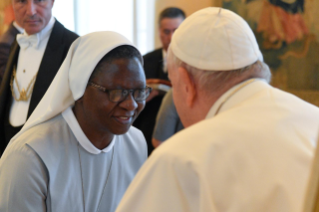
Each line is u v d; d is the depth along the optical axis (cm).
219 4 345
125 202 86
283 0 303
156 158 84
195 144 82
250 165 80
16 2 248
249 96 95
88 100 135
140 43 477
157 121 267
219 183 78
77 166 142
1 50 318
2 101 258
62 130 141
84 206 143
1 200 130
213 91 99
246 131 84
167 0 439
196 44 100
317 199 68
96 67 132
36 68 255
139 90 135
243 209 76
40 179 130
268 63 320
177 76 105
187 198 78
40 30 253
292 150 82
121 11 494
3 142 259
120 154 158
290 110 92
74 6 515
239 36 100
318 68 294
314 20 290
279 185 77
